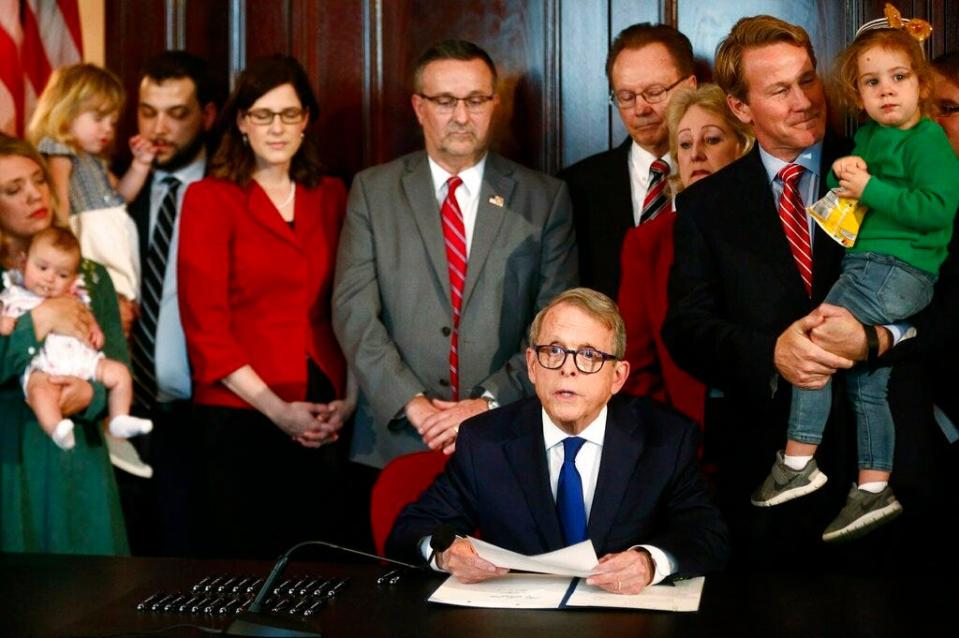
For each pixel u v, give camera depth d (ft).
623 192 13.50
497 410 9.81
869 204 9.72
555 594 8.45
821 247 10.34
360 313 12.92
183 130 14.64
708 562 8.80
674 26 14.57
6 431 13.48
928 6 13.93
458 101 12.90
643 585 8.46
